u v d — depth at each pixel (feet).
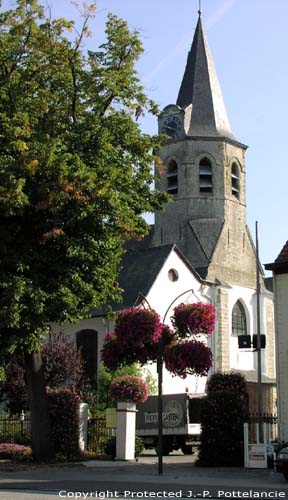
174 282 151.12
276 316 81.25
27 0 80.23
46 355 122.01
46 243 76.18
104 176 75.20
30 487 55.01
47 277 76.38
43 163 71.20
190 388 146.61
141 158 82.99
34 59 80.07
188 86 186.29
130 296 144.36
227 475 65.82
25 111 76.28
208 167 178.70
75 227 76.23
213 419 77.82
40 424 81.46
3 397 126.72
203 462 77.41
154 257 152.25
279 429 78.59
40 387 82.28
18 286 71.15
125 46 83.35
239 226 179.73
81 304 79.56
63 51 80.43
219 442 77.00
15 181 68.95
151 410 115.55
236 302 172.04
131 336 75.77
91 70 81.87
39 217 75.36
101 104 81.51
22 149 71.05
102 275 80.07
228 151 180.55
